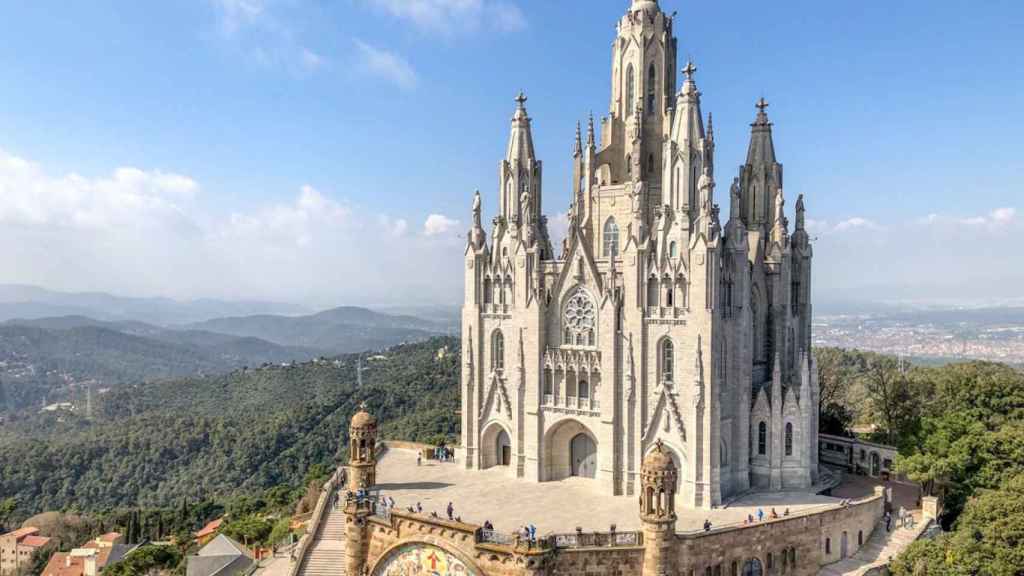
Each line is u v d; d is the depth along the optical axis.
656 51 93.19
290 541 99.75
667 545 65.88
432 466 98.25
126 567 124.50
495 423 94.75
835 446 103.62
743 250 83.94
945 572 69.50
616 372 83.88
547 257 97.31
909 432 92.69
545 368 90.00
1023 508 71.00
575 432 90.12
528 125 96.31
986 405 97.88
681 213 80.88
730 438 83.62
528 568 63.69
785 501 80.81
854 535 78.56
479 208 96.62
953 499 87.19
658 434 82.19
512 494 84.56
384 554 72.19
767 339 92.44
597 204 92.50
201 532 162.50
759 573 71.12
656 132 93.69
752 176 93.94
